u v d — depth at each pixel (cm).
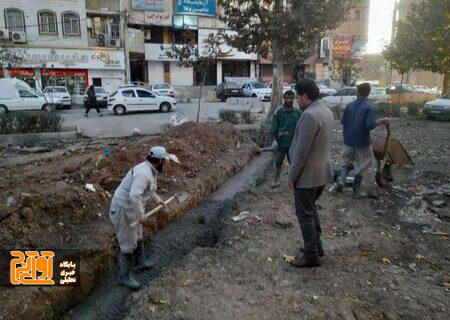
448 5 1719
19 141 1240
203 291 361
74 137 1316
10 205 439
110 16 3162
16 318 329
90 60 3005
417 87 4384
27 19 2805
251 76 3841
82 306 387
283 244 460
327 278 381
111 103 2034
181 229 559
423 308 333
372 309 331
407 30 1919
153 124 1609
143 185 369
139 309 339
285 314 324
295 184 382
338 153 998
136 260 439
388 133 619
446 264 415
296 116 656
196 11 3484
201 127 995
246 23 1376
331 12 1234
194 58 1509
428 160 890
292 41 1345
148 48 3444
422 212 565
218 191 744
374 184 686
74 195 501
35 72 2817
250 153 1005
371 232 492
